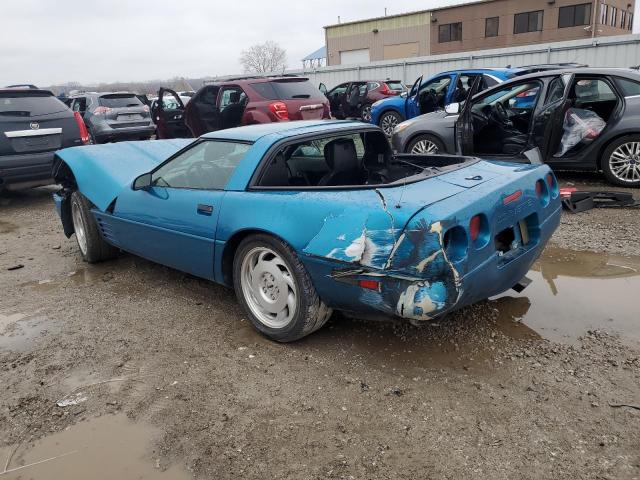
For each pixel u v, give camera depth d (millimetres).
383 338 3379
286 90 9586
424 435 2459
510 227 3234
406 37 44781
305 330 3205
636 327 3354
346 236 2799
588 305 3703
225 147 3678
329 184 3912
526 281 3779
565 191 6102
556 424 2480
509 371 2938
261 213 3209
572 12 38219
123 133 13469
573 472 2182
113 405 2834
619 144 6508
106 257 5176
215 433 2562
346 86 18312
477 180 3178
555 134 6617
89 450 2498
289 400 2787
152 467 2365
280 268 3262
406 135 8312
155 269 4961
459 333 3385
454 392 2773
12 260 5488
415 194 2861
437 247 2594
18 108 7602
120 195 4422
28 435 2637
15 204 8445
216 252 3582
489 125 7094
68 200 5289
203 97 10109
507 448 2344
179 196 3842
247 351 3328
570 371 2900
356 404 2721
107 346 3494
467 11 41500
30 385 3086
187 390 2934
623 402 2609
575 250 4801
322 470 2277
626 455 2262
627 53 19344
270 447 2441
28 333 3754
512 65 22172
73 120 8125
